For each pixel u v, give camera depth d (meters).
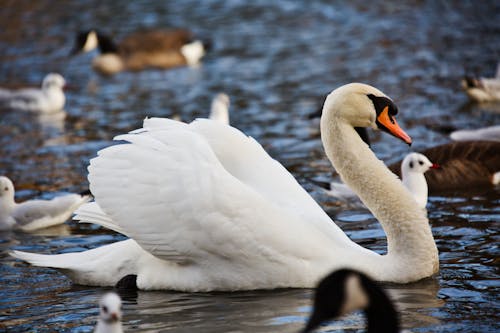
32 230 14.90
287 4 41.31
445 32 34.38
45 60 33.56
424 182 15.56
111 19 40.09
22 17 40.69
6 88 27.62
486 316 9.80
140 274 11.11
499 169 16.83
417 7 39.44
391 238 11.11
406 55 30.97
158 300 10.66
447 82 27.03
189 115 24.44
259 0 42.44
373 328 7.30
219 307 10.25
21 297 11.05
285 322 9.66
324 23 37.25
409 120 22.56
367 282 7.26
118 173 10.97
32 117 25.48
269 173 11.44
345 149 11.43
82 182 17.61
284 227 10.67
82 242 13.94
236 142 11.52
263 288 10.78
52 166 19.06
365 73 28.56
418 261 10.99
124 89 29.47
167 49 33.66
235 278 10.75
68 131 23.08
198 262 10.82
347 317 9.66
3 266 12.59
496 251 12.40
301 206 11.23
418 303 10.28
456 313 9.91
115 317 8.39
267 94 26.48
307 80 28.03
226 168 11.39
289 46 33.53
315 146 20.00
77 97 28.48
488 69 28.45
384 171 11.34
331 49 32.53
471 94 24.45
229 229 10.53
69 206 15.15
